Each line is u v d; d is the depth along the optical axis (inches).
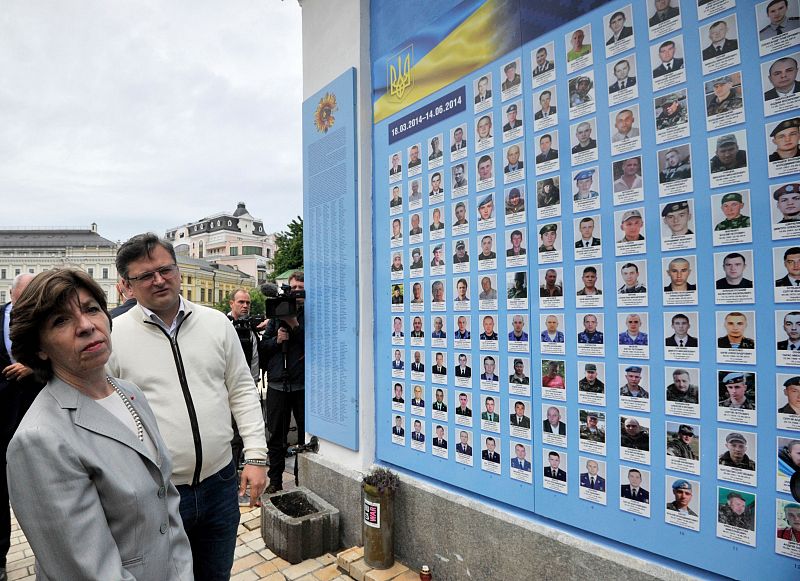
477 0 92.6
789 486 55.0
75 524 41.9
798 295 54.7
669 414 64.9
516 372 84.6
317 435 134.5
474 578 90.3
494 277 88.5
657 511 66.2
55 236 2928.2
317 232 135.1
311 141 138.3
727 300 59.8
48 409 45.4
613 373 70.9
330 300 129.4
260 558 115.0
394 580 98.2
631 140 69.1
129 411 54.7
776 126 56.5
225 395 80.8
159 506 50.9
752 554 57.7
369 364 119.0
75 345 47.3
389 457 113.3
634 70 68.9
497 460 88.1
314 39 137.9
